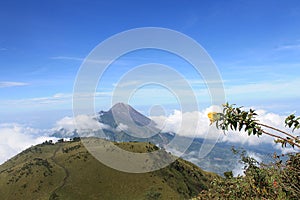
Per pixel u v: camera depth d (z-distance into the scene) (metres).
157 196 99.44
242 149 4.43
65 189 111.62
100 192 107.69
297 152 3.65
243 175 4.61
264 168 4.30
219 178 5.05
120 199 104.00
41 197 108.56
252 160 4.26
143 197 101.00
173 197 102.56
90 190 110.50
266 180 4.30
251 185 4.36
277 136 3.52
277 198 4.04
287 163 3.79
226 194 4.94
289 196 3.92
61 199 105.62
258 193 4.29
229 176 4.80
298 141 3.40
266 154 3.95
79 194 109.69
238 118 3.65
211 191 5.33
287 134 3.47
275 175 4.04
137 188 109.44
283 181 3.96
